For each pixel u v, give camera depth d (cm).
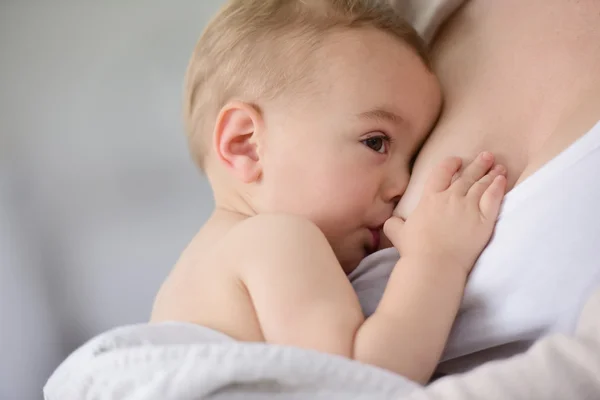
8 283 157
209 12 157
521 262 51
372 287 65
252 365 50
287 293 59
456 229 59
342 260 72
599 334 40
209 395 51
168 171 158
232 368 50
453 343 57
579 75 59
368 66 71
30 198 160
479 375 41
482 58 72
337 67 71
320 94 71
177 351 53
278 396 51
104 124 160
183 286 69
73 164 160
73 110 161
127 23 162
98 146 160
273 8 77
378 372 50
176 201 159
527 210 53
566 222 49
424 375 55
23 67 163
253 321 62
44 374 157
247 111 73
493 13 73
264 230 64
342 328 57
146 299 160
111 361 55
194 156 85
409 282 57
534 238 51
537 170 54
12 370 155
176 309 67
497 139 64
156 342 58
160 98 158
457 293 56
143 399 51
